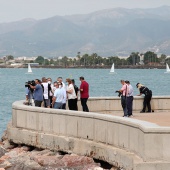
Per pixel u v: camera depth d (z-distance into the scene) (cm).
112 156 3073
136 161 2777
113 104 4794
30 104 4453
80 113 3431
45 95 4481
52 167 3172
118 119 3088
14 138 3984
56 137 3581
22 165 3250
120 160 2978
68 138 3494
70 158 3231
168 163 2738
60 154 3544
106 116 3212
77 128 3456
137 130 2869
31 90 4475
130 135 2952
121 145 3055
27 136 3853
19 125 3988
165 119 4181
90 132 3353
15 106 4034
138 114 4703
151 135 2750
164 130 2748
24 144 3894
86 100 4484
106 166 3170
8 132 4066
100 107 4769
